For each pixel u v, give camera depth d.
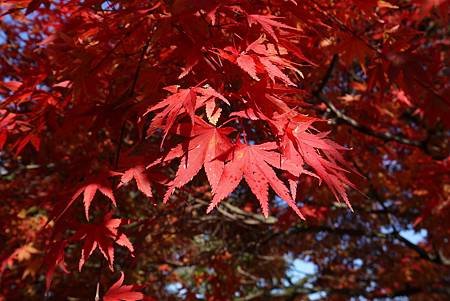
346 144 5.38
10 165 5.56
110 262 2.17
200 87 2.08
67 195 2.26
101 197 4.86
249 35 2.30
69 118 2.58
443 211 5.39
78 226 2.31
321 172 1.87
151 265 7.09
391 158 6.31
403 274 8.98
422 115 5.27
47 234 5.11
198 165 1.81
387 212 6.87
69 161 4.85
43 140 4.73
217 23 2.46
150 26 2.47
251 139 3.35
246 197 7.08
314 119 2.05
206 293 6.65
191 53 2.10
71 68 2.40
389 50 2.99
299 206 5.96
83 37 2.58
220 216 6.23
